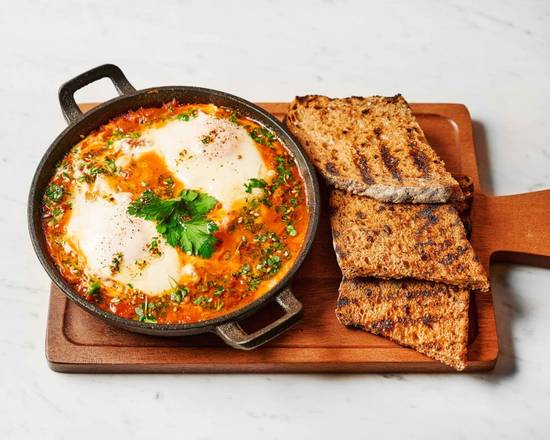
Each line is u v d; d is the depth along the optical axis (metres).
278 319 0.57
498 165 0.70
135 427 0.60
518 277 0.66
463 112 0.69
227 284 0.59
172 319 0.58
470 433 0.60
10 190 0.68
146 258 0.59
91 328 0.60
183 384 0.61
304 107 0.67
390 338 0.60
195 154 0.62
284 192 0.62
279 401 0.61
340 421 0.60
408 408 0.61
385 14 0.78
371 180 0.62
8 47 0.74
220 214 0.61
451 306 0.60
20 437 0.59
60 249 0.60
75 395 0.61
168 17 0.77
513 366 0.62
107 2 0.77
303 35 0.76
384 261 0.60
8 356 0.62
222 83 0.73
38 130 0.71
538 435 0.60
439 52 0.76
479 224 0.65
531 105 0.73
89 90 0.72
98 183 0.61
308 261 0.63
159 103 0.65
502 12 0.78
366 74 0.74
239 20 0.77
